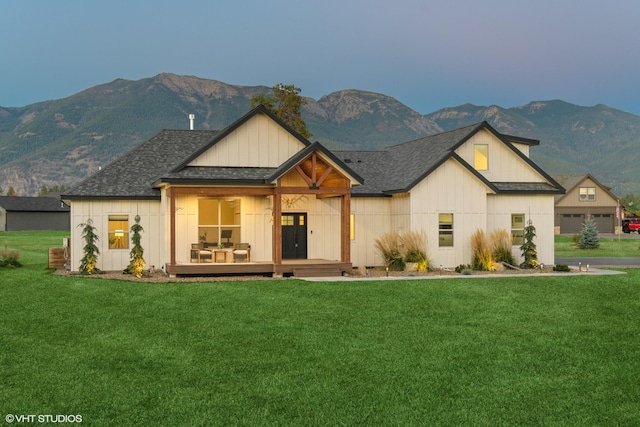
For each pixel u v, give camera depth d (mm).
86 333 14688
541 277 24500
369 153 34062
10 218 85938
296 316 16594
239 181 24547
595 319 16656
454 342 14047
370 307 17891
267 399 10344
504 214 29922
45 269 28016
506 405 10188
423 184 27875
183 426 9219
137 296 19469
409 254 27203
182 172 25094
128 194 27516
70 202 27219
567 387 11094
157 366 12109
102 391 10680
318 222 28453
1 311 17203
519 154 30500
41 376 11445
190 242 26375
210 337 14312
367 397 10469
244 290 20672
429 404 10180
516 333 14984
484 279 23906
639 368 12266
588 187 74312
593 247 46625
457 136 30062
